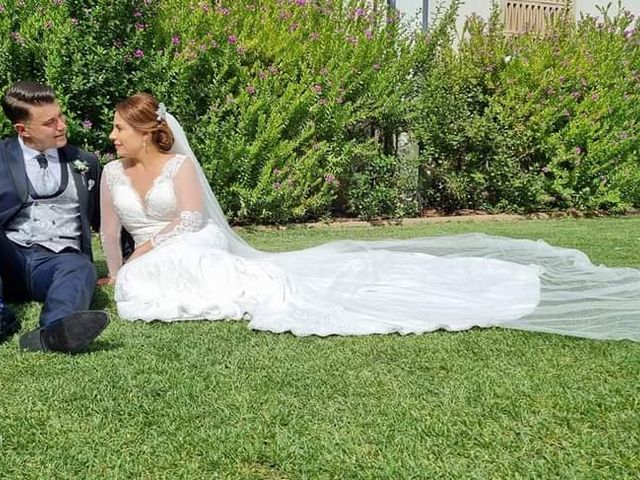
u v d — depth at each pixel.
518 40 9.51
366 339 3.44
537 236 7.34
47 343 3.17
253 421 2.48
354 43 8.32
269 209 8.16
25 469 2.15
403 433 2.38
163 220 4.28
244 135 7.91
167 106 7.39
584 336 3.44
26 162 3.98
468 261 4.81
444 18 9.09
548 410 2.58
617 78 9.65
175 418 2.50
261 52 8.00
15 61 6.88
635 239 7.02
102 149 7.26
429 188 9.65
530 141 9.39
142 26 7.17
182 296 3.89
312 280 4.34
